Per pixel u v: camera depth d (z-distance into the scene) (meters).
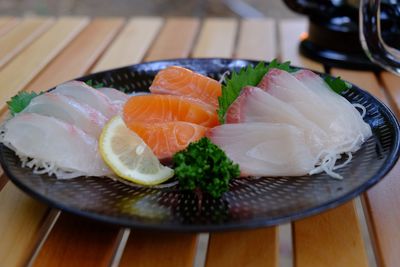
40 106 0.53
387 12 0.73
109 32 0.90
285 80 0.54
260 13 1.90
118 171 0.48
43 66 0.77
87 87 0.56
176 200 0.46
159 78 0.60
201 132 0.53
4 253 0.44
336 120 0.51
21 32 0.91
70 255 0.44
